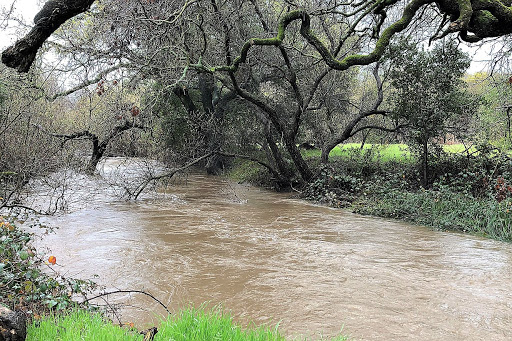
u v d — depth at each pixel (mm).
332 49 17312
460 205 13258
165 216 13586
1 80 13844
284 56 16875
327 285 7547
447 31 9336
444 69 15992
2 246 5539
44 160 14703
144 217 13328
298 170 19984
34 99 15180
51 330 4121
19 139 14172
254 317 6160
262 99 17828
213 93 26125
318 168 19328
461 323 6031
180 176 23484
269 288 7363
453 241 10953
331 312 6367
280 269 8422
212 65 18156
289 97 22578
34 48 6652
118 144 20594
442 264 8906
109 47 13070
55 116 19406
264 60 18484
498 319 6184
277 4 19859
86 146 20750
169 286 7406
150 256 9156
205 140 24922
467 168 15508
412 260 9172
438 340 5508
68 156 16844
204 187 21547
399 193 15094
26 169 13117
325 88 21156
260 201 17562
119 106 15914
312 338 5473
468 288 7480
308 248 10039
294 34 18172
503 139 18656
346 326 5887
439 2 9398
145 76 14656
